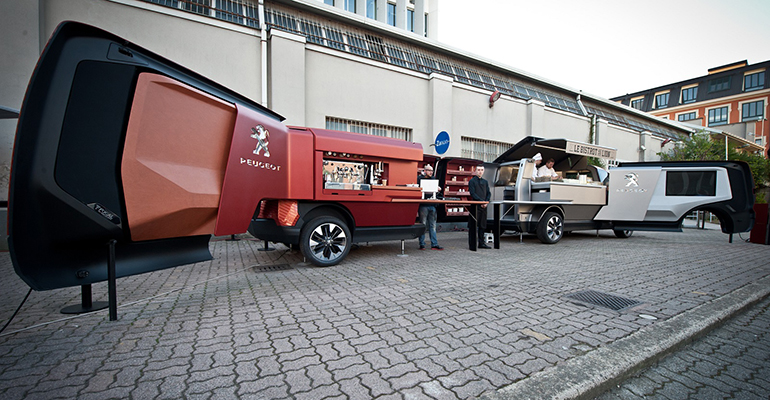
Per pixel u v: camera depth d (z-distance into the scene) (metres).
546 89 16.14
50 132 2.29
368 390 1.71
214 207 3.35
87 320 2.74
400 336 2.42
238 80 8.02
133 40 7.06
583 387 1.74
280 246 6.88
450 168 9.94
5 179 6.27
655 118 22.05
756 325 2.87
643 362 2.08
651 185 7.95
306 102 8.83
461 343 2.30
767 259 5.64
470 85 11.88
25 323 2.67
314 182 4.77
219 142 3.46
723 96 38.66
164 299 3.33
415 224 6.05
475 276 4.31
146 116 2.75
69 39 2.37
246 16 8.73
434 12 17.16
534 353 2.14
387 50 11.15
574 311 2.96
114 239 2.68
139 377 1.84
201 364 2.00
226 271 4.63
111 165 2.60
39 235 2.31
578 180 7.91
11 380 1.80
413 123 10.64
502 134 12.73
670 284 3.92
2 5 6.14
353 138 5.17
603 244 7.59
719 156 20.23
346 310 3.00
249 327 2.60
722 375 2.04
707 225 14.68
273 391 1.70
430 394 1.67
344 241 5.08
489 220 7.75
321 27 9.97
